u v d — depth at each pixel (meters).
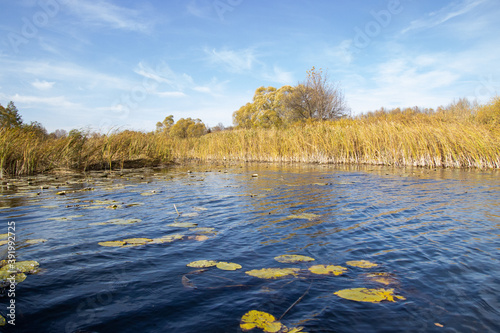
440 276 2.02
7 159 8.96
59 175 9.33
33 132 10.39
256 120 31.38
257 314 1.58
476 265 2.19
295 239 2.83
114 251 2.52
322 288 1.85
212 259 2.35
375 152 13.08
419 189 5.67
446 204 4.30
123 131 13.76
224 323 1.50
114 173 10.02
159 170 11.37
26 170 9.41
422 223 3.34
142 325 1.50
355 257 2.38
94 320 1.54
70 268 2.17
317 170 10.23
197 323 1.51
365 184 6.44
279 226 3.26
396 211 3.92
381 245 2.65
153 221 3.50
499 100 11.67
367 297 1.71
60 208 4.20
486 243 2.66
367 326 1.48
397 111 19.44
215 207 4.27
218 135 20.36
